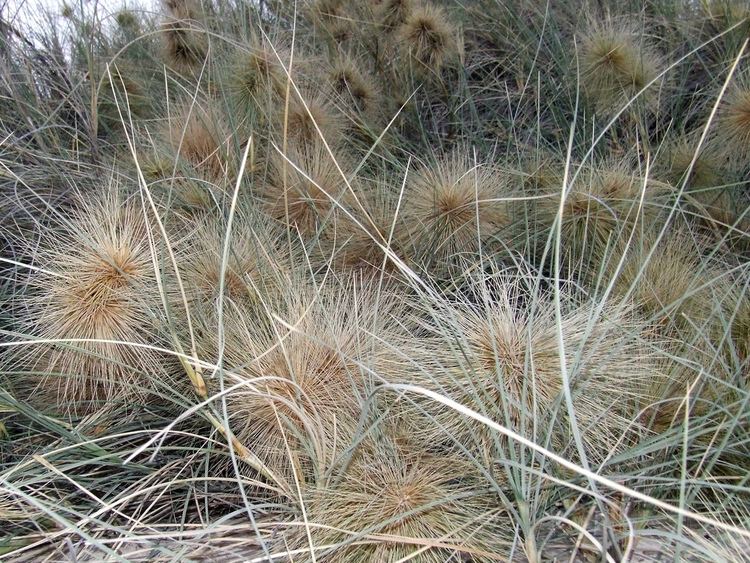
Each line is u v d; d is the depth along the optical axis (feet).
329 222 4.80
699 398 3.48
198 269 4.13
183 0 7.06
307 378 3.57
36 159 5.88
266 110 5.39
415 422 3.53
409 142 6.29
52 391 4.18
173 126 5.33
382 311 3.97
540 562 3.01
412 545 3.09
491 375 3.37
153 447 3.98
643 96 5.39
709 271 4.30
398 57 6.75
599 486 3.39
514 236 4.92
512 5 7.47
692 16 6.84
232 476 3.88
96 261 3.73
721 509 3.34
